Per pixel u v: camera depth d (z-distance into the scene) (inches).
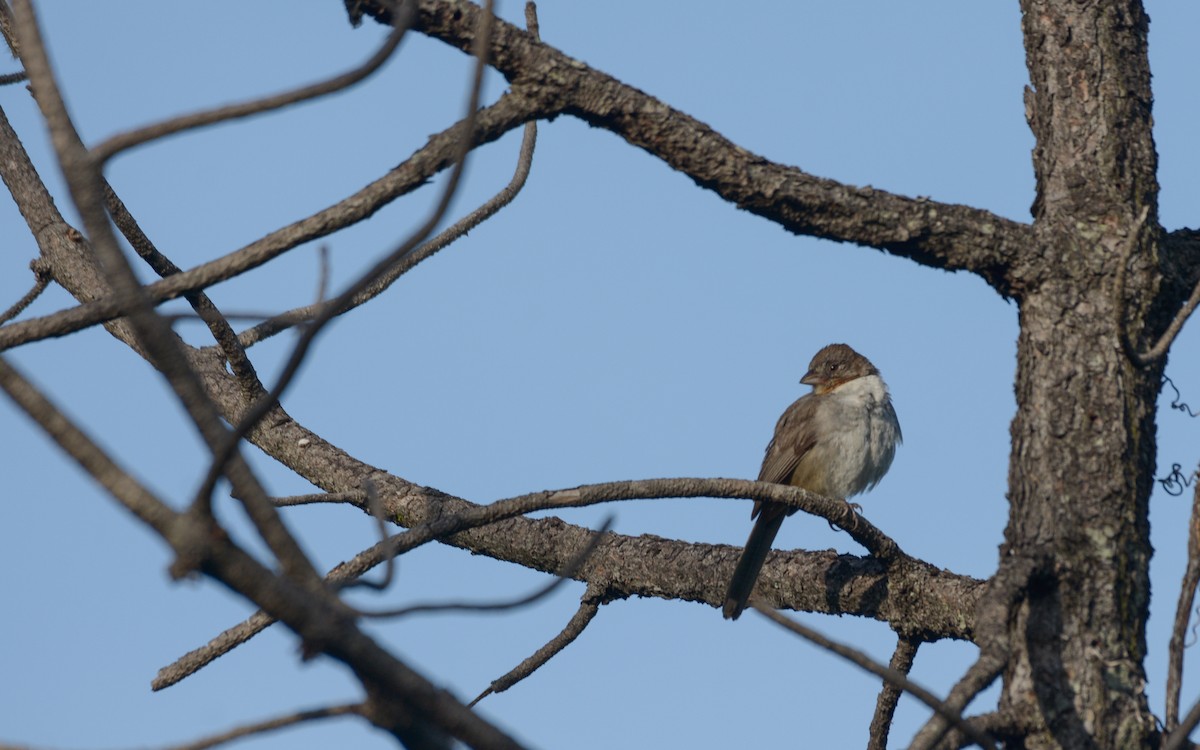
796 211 316.8
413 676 178.7
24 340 253.4
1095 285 331.0
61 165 166.6
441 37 293.1
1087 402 319.6
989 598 290.2
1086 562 305.7
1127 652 300.5
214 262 264.8
